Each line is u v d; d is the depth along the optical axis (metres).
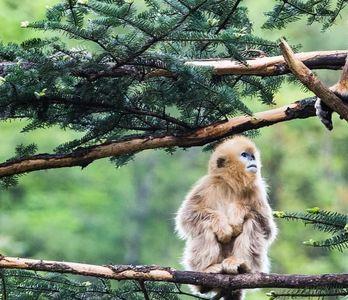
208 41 10.62
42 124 11.63
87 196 39.50
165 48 11.27
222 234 12.79
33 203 37.72
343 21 27.25
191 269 12.96
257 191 13.32
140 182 41.47
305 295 10.58
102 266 10.74
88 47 11.46
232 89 11.13
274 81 12.26
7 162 11.45
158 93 11.29
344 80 11.17
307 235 36.44
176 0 10.11
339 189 37.03
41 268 10.66
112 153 11.46
